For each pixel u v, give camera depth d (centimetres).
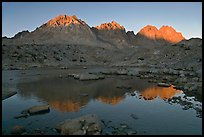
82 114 2686
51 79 6116
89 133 2005
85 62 14762
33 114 2667
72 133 1989
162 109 2931
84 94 3897
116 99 3556
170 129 2177
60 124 2166
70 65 13300
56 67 11344
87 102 3328
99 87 4759
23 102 3309
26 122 2367
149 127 2231
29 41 19588
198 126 2264
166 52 13112
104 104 3209
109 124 2311
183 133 2075
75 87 4741
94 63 14788
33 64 11594
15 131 2047
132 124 2320
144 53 14325
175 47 13338
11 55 11644
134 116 2595
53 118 2511
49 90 4341
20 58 11756
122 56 16100
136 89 4512
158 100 3484
